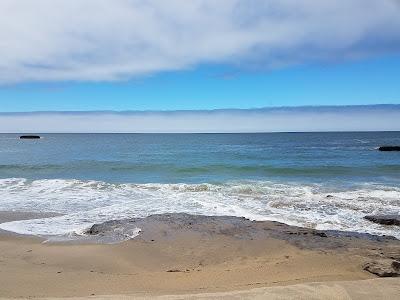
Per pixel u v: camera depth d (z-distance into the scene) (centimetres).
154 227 1067
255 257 845
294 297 484
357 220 1185
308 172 2488
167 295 515
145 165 2839
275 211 1309
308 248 892
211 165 2788
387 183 2012
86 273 724
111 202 1489
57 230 1068
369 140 8425
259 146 5941
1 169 2666
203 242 949
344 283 551
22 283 644
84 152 4509
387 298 487
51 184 1920
